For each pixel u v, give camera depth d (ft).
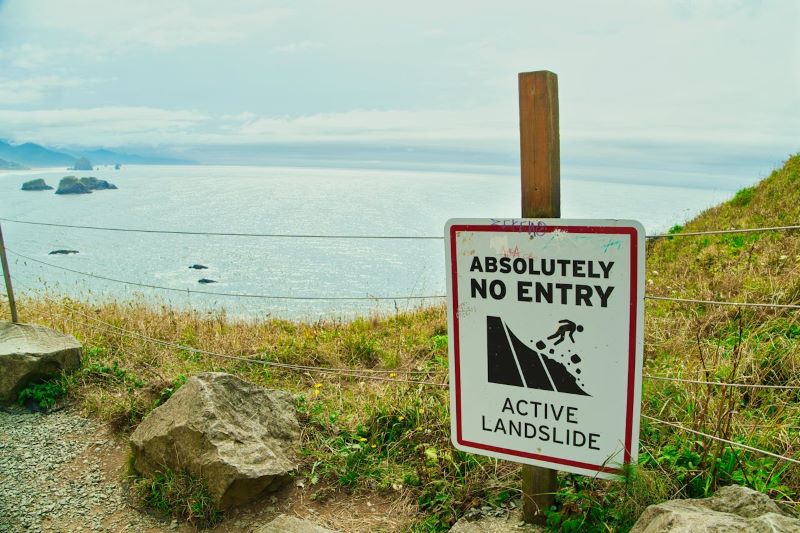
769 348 14.61
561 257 8.51
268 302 35.65
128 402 15.62
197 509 11.35
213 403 12.34
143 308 26.76
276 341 22.41
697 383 11.66
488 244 9.05
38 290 27.63
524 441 9.29
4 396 16.63
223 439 11.81
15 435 15.02
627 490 9.11
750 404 12.37
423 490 11.48
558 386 8.87
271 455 12.06
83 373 17.80
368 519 11.11
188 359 20.10
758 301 18.56
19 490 12.71
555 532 9.36
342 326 26.05
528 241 8.72
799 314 16.48
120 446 14.43
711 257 27.63
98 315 25.02
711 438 10.16
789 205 34.58
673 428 11.34
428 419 13.66
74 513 11.90
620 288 8.19
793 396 12.92
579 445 8.87
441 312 28.27
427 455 11.93
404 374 18.03
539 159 8.68
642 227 7.88
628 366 8.32
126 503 12.18
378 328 26.53
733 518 7.09
